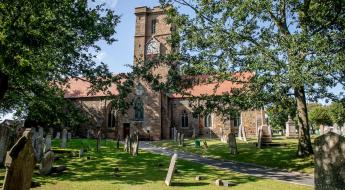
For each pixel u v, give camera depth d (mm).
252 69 17484
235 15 18766
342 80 17969
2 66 14883
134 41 53125
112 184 12477
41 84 21250
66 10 18734
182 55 22016
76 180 13266
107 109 52594
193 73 21016
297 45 16062
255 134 47438
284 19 20234
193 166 18438
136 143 23672
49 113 23766
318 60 15492
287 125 38219
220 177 14820
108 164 18453
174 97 51938
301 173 16344
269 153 22703
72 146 30031
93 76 23109
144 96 50438
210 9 20078
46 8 16984
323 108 57000
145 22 53406
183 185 12578
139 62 25562
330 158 10156
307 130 20234
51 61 18703
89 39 21781
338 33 18625
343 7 19062
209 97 21594
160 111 49531
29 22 16016
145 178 14094
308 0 19234
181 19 21406
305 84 16531
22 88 20828
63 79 22516
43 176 14031
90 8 21625
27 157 8875
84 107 53625
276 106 20172
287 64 16219
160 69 48781
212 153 24969
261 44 19047
